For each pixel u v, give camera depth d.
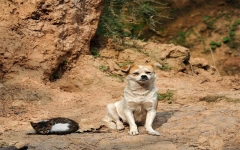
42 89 13.26
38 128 9.87
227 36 22.02
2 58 13.87
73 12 15.37
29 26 14.70
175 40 22.25
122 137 9.49
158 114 11.34
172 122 10.58
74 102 12.90
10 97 12.59
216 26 22.31
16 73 13.84
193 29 22.47
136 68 9.85
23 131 10.16
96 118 11.10
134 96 9.91
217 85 16.03
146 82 9.82
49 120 9.93
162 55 17.14
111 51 16.84
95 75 14.84
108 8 18.16
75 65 15.22
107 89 14.33
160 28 22.44
